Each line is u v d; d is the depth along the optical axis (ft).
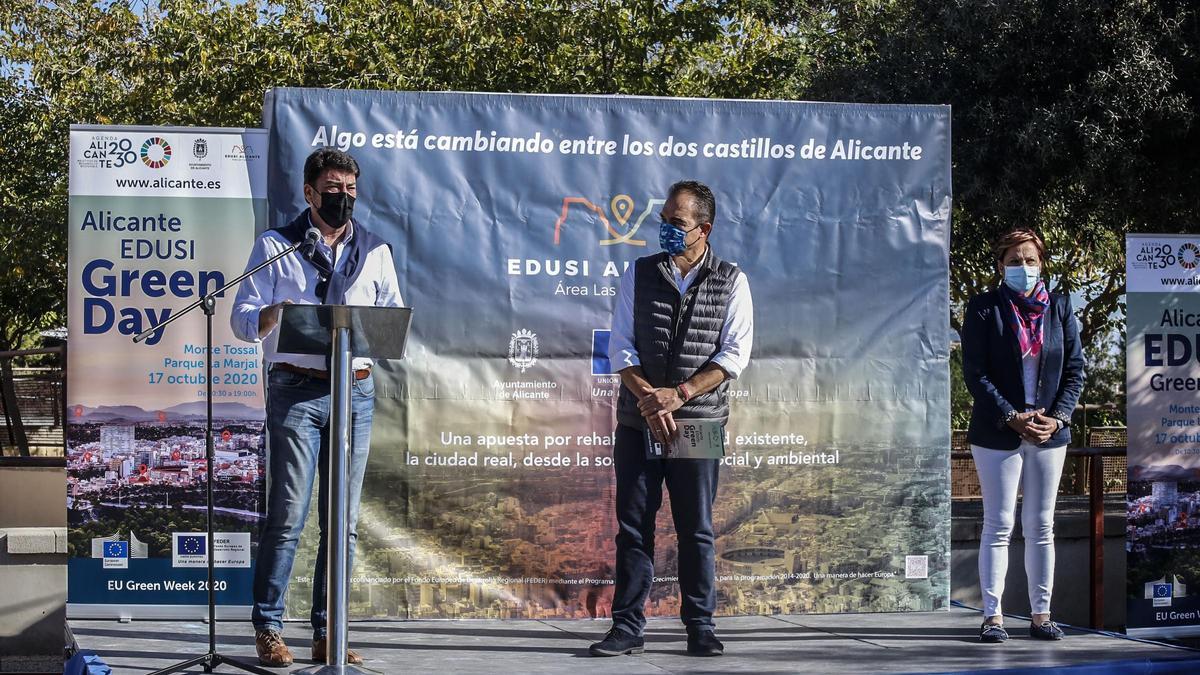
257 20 49.83
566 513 19.83
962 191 33.47
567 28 46.06
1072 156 32.60
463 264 19.65
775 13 48.62
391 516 19.48
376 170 19.44
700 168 20.16
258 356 19.30
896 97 35.29
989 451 18.40
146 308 19.10
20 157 56.65
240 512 19.34
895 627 19.39
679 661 16.71
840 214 20.52
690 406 16.89
